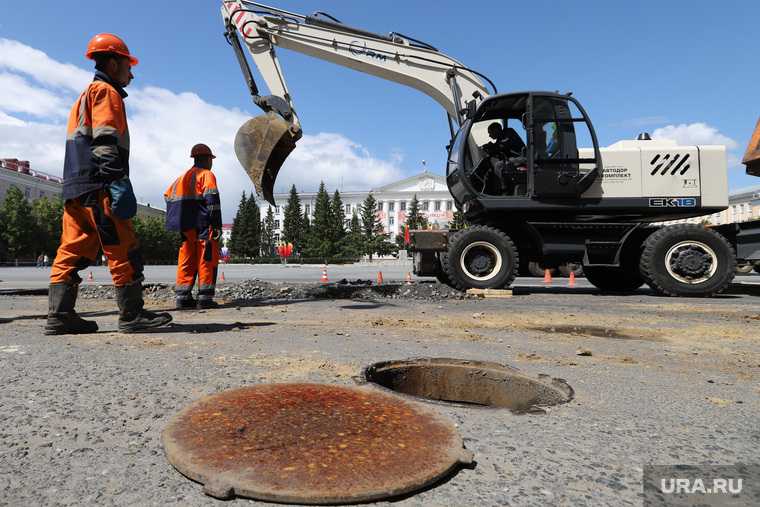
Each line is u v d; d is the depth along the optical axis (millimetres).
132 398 1671
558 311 5043
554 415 1601
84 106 3004
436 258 7941
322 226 77625
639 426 1499
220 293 7133
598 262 7445
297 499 930
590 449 1298
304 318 4312
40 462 1152
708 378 2178
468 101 8188
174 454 1113
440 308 5332
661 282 7109
